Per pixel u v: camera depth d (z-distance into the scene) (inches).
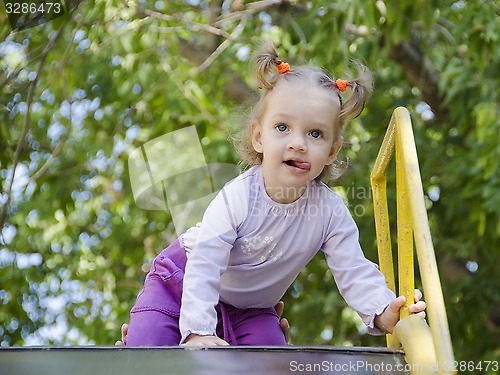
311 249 103.0
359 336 276.4
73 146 264.4
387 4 197.5
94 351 78.6
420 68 251.1
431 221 273.7
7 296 267.1
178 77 235.9
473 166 245.3
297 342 273.9
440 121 278.2
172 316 104.6
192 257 96.7
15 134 244.8
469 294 273.9
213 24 215.0
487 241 261.1
